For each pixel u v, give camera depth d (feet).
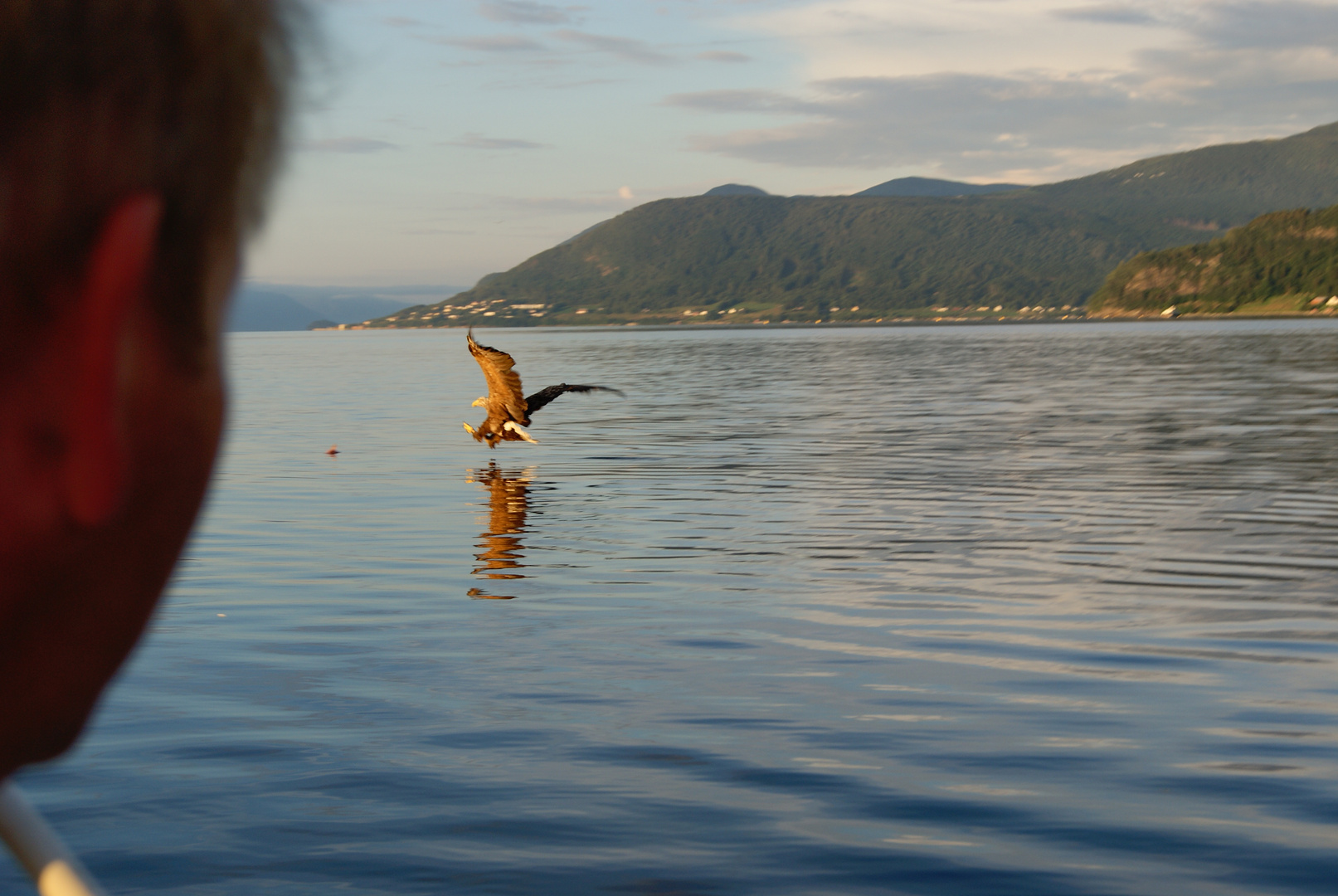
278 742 23.81
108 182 1.42
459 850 18.53
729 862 18.16
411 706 26.58
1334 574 41.06
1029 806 20.54
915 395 155.02
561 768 22.41
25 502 1.41
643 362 311.88
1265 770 22.31
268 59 1.55
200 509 1.58
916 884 17.39
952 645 32.22
